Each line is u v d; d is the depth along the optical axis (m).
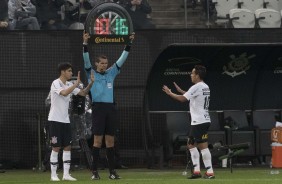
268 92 59.69
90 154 51.84
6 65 57.53
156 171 52.75
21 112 57.69
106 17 48.34
